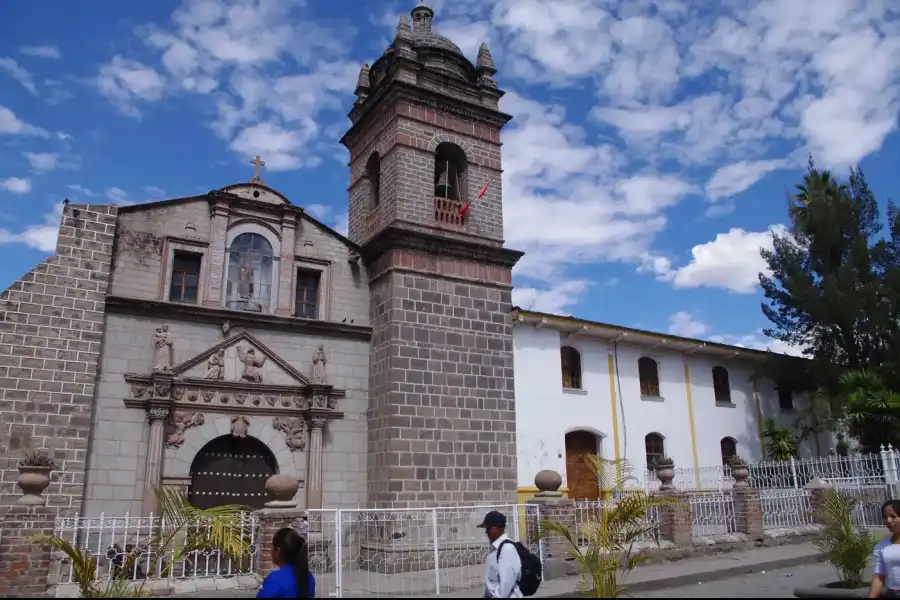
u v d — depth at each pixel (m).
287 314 19.58
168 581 12.80
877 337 31.28
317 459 18.80
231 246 19.45
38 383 15.96
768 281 34.78
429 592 14.02
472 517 19.05
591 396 26.45
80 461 15.99
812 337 33.25
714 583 14.82
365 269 21.23
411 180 21.23
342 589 14.36
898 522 8.24
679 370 29.59
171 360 17.73
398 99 21.70
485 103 23.48
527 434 24.22
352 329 20.17
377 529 18.00
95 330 16.86
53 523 12.67
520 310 24.61
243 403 18.38
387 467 18.52
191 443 17.56
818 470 25.36
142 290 18.03
